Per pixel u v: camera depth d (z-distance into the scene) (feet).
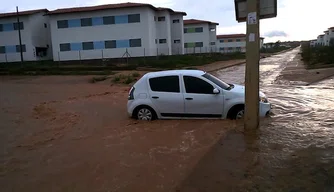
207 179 13.79
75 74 92.48
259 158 15.84
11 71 101.60
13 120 30.17
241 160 15.75
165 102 25.44
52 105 39.06
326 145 17.31
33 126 27.14
